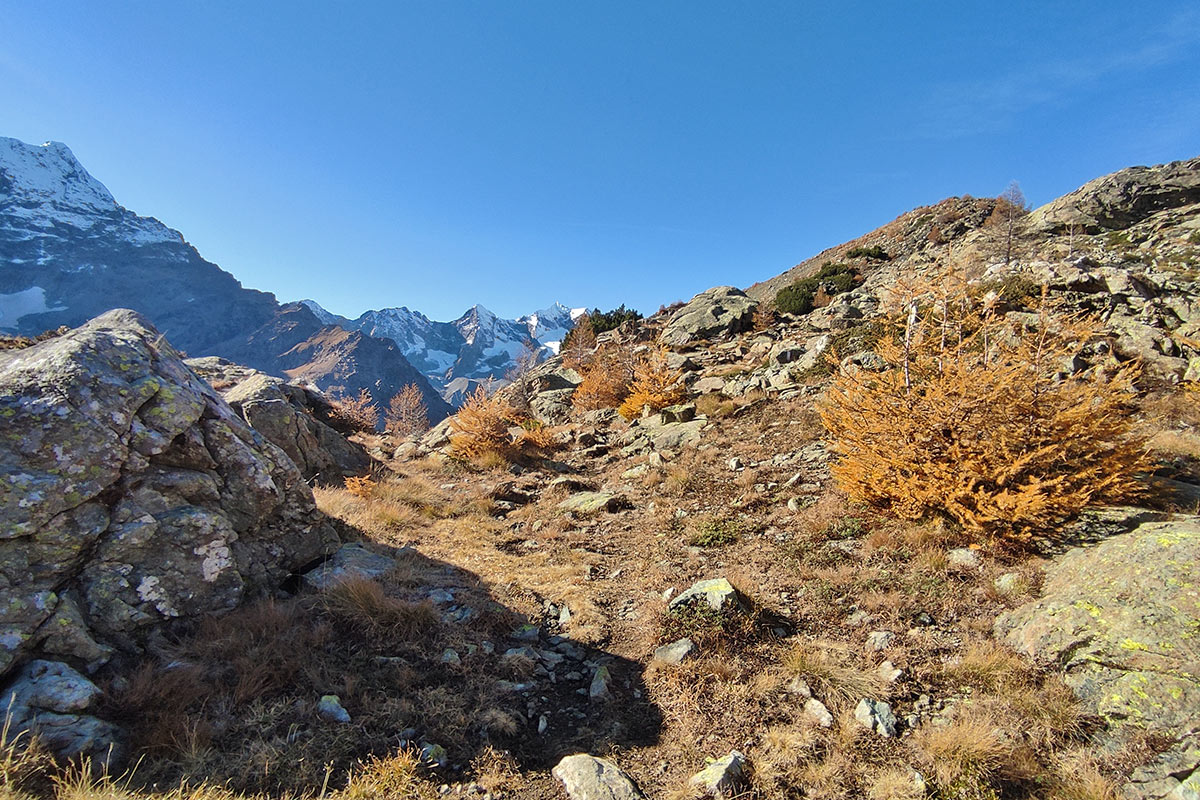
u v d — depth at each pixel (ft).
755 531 25.75
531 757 13.26
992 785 10.91
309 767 12.00
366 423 67.77
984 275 50.49
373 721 13.70
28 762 10.59
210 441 19.48
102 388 16.72
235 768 11.78
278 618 17.39
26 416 15.12
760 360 66.74
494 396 55.83
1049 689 12.76
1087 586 14.71
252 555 19.61
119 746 11.99
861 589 18.71
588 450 52.01
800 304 96.84
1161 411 28.78
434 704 14.55
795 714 13.70
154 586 15.99
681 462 38.99
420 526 31.65
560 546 28.40
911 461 22.04
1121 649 12.57
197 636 16.28
